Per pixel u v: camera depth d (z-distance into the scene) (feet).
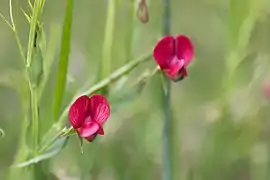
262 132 1.96
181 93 2.13
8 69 1.96
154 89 1.75
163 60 1.46
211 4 2.12
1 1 2.02
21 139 1.57
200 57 2.16
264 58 1.92
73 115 1.35
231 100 1.88
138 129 1.92
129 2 1.64
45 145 1.44
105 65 1.57
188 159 2.03
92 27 2.00
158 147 1.90
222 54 2.13
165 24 1.57
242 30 1.75
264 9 1.83
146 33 1.89
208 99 2.08
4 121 1.94
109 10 1.58
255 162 1.94
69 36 1.43
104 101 1.36
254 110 1.93
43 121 1.63
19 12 1.77
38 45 1.42
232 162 1.93
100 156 1.85
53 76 1.79
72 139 1.78
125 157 1.89
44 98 1.77
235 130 1.91
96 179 1.83
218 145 1.91
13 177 1.57
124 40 1.68
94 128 1.35
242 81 1.86
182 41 1.46
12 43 2.06
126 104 1.54
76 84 1.60
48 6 1.94
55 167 1.72
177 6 2.25
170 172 1.65
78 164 1.74
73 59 2.00
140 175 1.89
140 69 1.90
